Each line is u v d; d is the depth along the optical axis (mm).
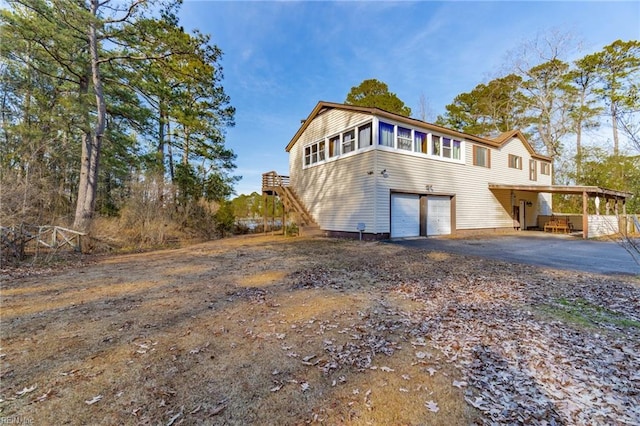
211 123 18688
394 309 4246
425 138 13766
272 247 11188
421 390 2348
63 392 2322
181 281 5938
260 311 4180
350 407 2152
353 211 13023
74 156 14719
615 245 10742
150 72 13438
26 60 11938
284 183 18578
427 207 13773
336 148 14297
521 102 25547
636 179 18578
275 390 2365
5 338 3295
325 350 3041
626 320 3752
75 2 10219
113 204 15836
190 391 2348
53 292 5160
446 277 6090
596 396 2240
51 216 10625
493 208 16672
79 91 12984
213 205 16922
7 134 12297
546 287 5281
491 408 2113
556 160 25094
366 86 27562
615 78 20203
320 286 5512
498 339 3236
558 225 17016
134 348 3070
